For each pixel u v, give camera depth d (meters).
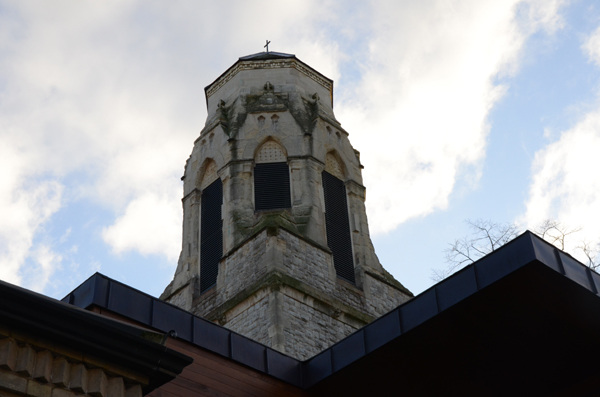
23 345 13.92
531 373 25.52
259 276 38.25
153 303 23.59
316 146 45.28
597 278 23.23
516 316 23.59
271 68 48.88
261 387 25.09
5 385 13.43
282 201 42.97
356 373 25.80
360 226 44.69
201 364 23.70
